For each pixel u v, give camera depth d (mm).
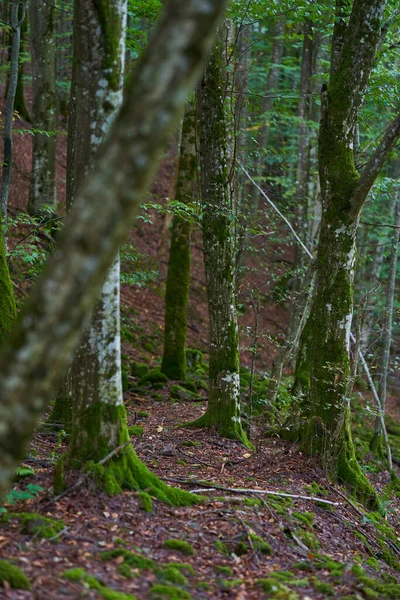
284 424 9445
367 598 4551
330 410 8102
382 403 12281
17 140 18719
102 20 4898
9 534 4262
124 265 16938
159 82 2467
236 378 9031
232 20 9875
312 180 15398
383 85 9789
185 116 12602
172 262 13250
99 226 2443
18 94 19391
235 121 9656
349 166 7887
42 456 6328
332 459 7910
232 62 9758
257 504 5949
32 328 2418
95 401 5352
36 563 3908
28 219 9125
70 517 4730
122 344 14438
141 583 4027
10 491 4965
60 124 21703
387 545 6805
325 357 8117
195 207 9633
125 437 5484
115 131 2516
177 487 6180
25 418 2441
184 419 10281
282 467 7809
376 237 18000
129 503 5121
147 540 4719
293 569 4988
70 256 2430
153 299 17359
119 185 2457
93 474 5164
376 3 7723
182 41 2463
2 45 18312
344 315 8047
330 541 6055
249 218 11094
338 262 8016
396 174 18094
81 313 2494
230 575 4516
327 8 8742
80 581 3744
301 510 6438
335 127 7902
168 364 13273
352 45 7840
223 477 6984
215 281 8891
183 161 12742
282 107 12008
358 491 7867
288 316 20234
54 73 14430
